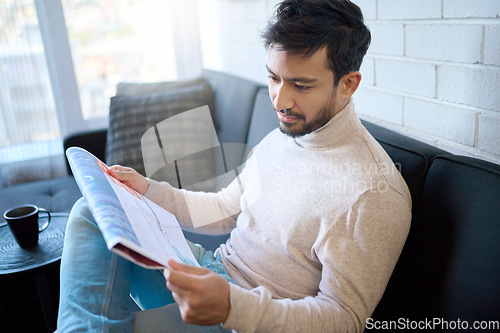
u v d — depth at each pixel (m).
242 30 2.03
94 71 2.56
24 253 1.26
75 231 0.97
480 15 0.92
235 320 0.73
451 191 0.84
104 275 0.90
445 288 0.79
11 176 2.53
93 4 2.46
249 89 1.70
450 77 1.02
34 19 2.37
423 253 0.86
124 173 1.05
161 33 2.61
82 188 0.83
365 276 0.79
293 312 0.77
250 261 0.99
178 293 0.70
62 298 0.86
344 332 0.78
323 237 0.83
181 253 0.84
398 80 1.19
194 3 2.55
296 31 0.80
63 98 2.52
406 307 0.88
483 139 0.97
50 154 2.56
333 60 0.83
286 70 0.83
